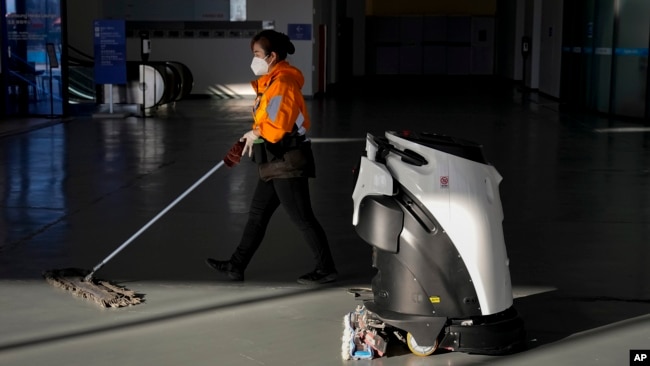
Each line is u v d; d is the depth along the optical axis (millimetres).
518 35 28891
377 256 4309
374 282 4375
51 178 9523
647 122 16109
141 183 9234
